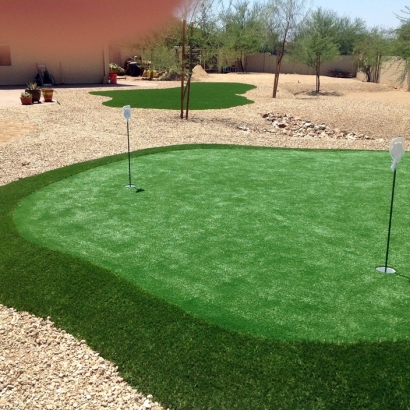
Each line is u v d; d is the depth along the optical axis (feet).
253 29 87.56
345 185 26.03
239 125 53.78
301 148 37.35
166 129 47.16
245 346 12.04
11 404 10.41
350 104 78.64
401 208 22.43
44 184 26.18
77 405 10.41
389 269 16.20
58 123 49.29
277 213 21.49
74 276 15.92
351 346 11.90
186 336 12.60
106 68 98.63
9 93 76.23
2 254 17.69
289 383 10.77
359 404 10.09
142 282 15.38
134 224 20.30
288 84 111.55
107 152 35.32
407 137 53.26
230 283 15.20
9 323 13.83
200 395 10.64
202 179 26.89
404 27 66.95
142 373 11.48
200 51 52.06
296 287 14.94
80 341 12.93
